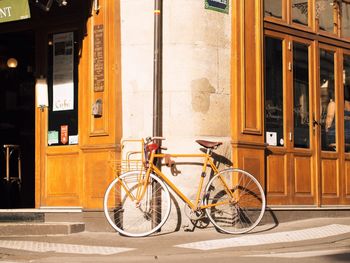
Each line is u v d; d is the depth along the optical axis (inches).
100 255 306.8
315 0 452.4
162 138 361.1
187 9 381.4
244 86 393.7
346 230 374.9
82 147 391.5
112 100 380.5
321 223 403.9
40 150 418.9
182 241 340.8
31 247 333.4
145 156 364.5
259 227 387.9
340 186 455.2
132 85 381.4
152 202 364.5
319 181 439.2
